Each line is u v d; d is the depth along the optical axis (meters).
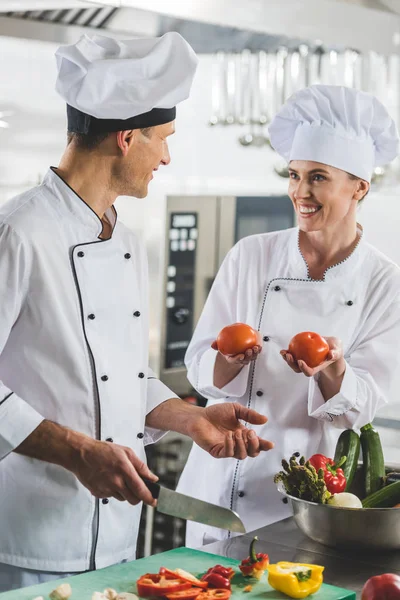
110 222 1.83
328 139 2.01
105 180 1.71
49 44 3.24
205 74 3.65
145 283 1.89
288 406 2.09
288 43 3.20
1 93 3.14
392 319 2.11
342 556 1.67
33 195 1.70
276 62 3.47
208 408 1.82
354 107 1.99
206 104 3.67
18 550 1.67
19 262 1.62
